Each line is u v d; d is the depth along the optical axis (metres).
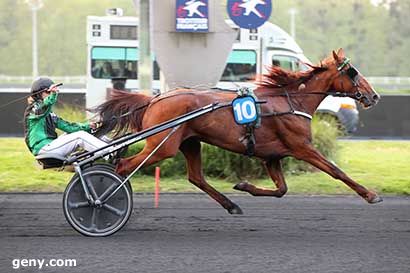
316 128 13.11
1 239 7.85
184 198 10.62
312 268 6.78
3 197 10.63
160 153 8.09
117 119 8.44
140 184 11.53
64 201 7.90
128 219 8.06
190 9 12.12
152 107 8.33
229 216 9.28
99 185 7.92
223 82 18.59
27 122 8.15
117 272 6.59
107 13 19.83
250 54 18.64
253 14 11.91
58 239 7.86
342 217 9.28
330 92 8.70
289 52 18.69
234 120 8.20
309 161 8.35
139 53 12.08
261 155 8.36
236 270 6.68
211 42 12.27
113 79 19.36
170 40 12.20
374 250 7.50
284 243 7.79
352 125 17.77
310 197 10.84
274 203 10.27
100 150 7.96
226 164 11.92
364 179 12.10
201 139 8.34
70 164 7.96
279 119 8.32
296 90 8.56
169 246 7.59
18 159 13.85
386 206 10.14
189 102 8.20
